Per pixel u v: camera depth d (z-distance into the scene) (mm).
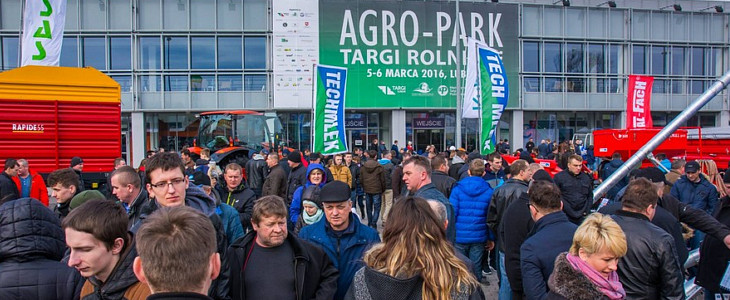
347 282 3424
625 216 3430
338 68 9234
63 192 4754
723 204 4574
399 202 2477
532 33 27828
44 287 2566
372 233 3654
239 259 3062
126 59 24891
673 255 3197
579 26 28438
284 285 2990
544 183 3715
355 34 25750
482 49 11422
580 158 5676
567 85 28406
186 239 1726
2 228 2596
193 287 1730
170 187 3014
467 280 2316
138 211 3881
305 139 26250
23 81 9906
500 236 5008
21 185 7848
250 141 16516
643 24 29109
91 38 24703
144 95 24969
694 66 29719
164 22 25078
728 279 3857
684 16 29500
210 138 16391
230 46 25594
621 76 28969
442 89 26656
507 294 4941
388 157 13281
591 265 2637
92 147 10516
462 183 5918
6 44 24031
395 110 26469
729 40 29906
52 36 12766
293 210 5961
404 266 2252
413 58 26328
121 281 2342
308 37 25344
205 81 25469
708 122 30562
